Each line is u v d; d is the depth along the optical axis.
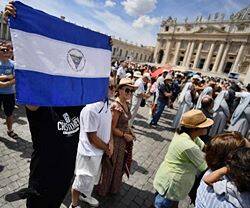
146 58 89.62
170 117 9.71
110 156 2.65
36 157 1.77
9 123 4.44
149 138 6.33
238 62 62.31
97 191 3.25
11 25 1.30
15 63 1.34
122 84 2.92
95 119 2.33
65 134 1.83
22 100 1.38
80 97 1.79
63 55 1.62
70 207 2.80
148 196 3.55
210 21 70.56
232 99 7.79
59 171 1.85
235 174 1.35
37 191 1.79
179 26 77.88
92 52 1.89
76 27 1.73
